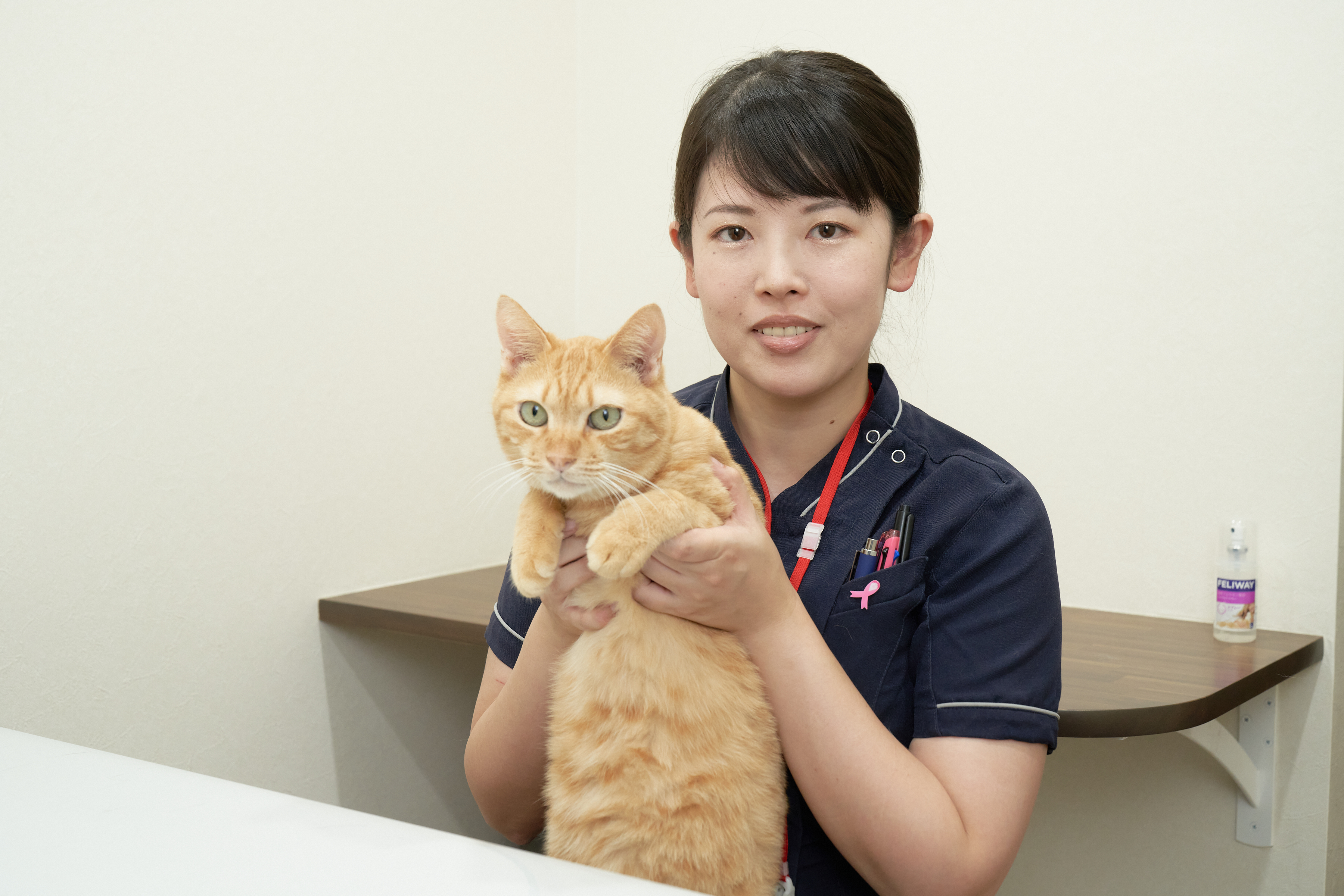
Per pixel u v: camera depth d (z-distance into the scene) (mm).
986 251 2301
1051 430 2240
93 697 1763
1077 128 2168
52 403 1684
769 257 1011
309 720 2193
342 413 2242
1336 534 1914
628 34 2836
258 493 2055
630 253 2881
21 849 570
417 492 2453
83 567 1738
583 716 1048
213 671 1976
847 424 1160
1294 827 1963
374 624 2104
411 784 2465
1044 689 989
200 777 698
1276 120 1940
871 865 934
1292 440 1955
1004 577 1023
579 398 1054
